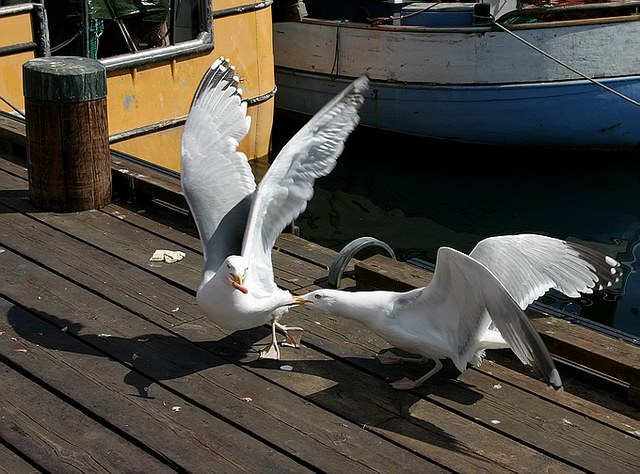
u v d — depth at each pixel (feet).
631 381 7.76
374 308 7.89
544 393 7.93
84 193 11.62
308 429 7.37
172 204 11.55
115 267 10.19
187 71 18.61
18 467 6.84
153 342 8.69
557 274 7.64
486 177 22.03
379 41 22.33
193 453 7.02
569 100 21.74
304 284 9.98
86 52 16.66
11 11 15.49
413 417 7.56
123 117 17.58
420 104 22.50
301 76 23.73
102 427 7.37
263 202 8.15
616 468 6.92
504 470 6.88
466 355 7.65
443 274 7.42
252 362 8.38
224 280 7.78
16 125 13.97
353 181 21.59
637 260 17.67
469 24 23.02
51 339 8.66
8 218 11.43
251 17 20.01
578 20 21.03
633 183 21.80
